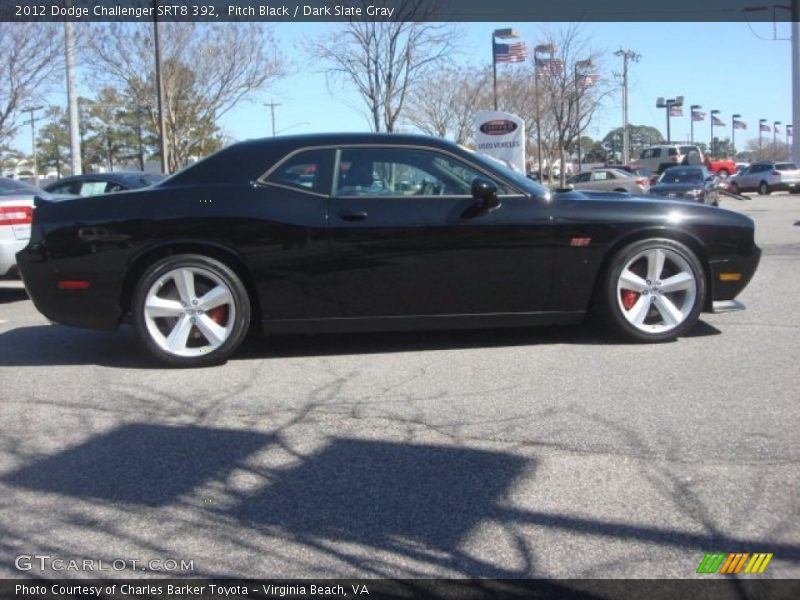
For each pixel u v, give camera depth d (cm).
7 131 1941
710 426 430
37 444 439
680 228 589
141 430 455
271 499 367
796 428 423
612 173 3003
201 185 574
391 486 375
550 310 588
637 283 593
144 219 564
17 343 677
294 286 568
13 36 1736
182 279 570
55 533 343
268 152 581
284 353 614
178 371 572
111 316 578
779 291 804
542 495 361
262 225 561
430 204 570
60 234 569
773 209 2472
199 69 2262
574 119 3198
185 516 354
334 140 583
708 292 609
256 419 466
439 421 452
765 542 319
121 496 375
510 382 519
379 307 575
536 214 573
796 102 2934
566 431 430
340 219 563
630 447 407
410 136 591
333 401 493
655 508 346
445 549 321
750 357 557
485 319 585
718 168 5084
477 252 569
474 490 368
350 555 319
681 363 548
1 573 314
